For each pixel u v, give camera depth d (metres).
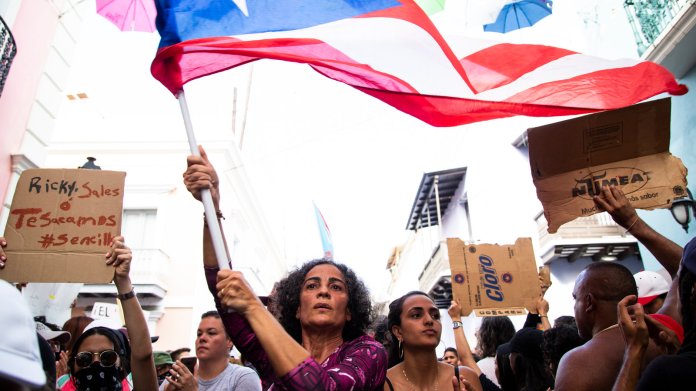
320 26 2.94
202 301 14.39
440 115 3.23
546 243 13.46
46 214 3.10
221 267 2.13
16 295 1.17
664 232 8.30
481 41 3.37
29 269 3.00
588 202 3.16
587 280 2.75
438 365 3.27
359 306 2.72
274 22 2.88
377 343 2.29
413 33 3.07
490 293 4.72
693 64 7.82
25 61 6.89
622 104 3.28
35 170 3.18
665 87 3.28
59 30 7.71
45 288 6.17
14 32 6.66
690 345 1.81
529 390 3.68
